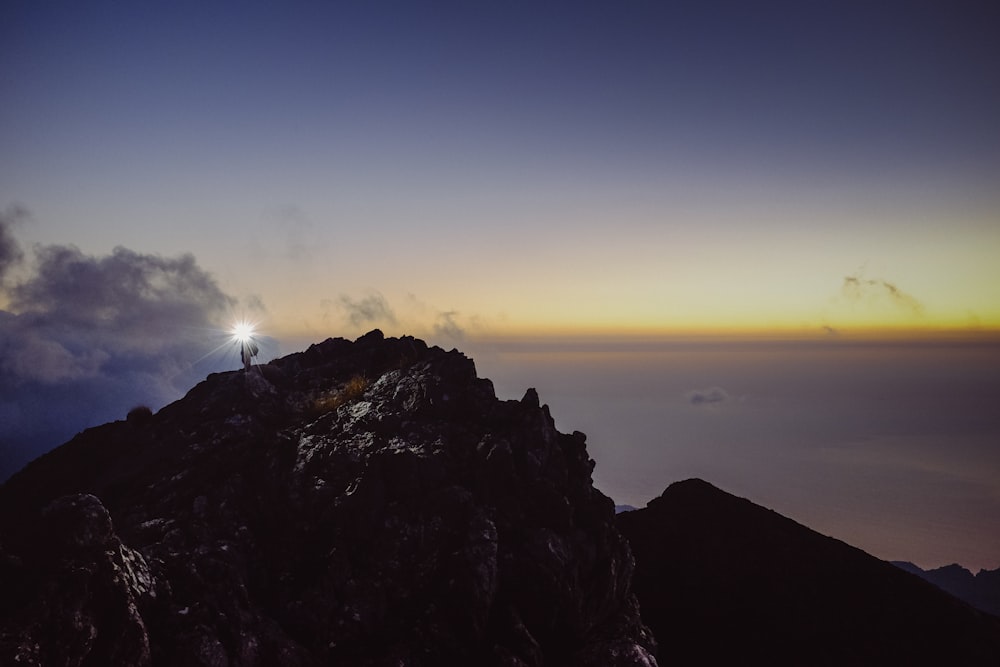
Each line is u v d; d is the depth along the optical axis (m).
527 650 16.75
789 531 36.28
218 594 15.52
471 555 17.97
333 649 15.77
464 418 23.14
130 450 21.80
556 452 22.23
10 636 11.24
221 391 25.11
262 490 19.75
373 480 19.53
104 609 13.07
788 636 28.19
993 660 27.11
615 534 21.41
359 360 29.98
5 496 19.66
